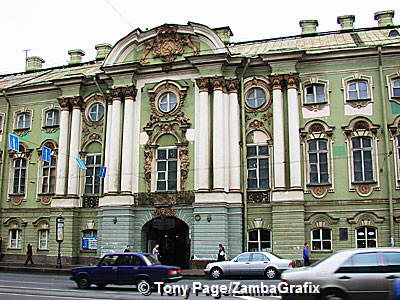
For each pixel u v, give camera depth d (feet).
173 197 92.07
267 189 88.69
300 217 84.17
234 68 94.17
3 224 107.45
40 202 104.99
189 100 96.27
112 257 58.39
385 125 84.43
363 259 36.94
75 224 99.45
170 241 100.68
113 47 100.53
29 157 108.37
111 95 100.32
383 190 83.15
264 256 71.20
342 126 87.25
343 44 92.58
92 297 47.98
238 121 92.32
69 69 122.31
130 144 96.78
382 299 35.73
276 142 88.58
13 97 112.47
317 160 87.71
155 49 100.07
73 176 101.24
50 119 108.68
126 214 92.79
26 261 97.66
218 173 89.04
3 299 45.60
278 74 90.38
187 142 94.38
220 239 86.38
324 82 89.71
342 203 84.43
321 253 83.82
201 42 96.89
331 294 36.42
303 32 106.83
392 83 86.69
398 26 100.53
